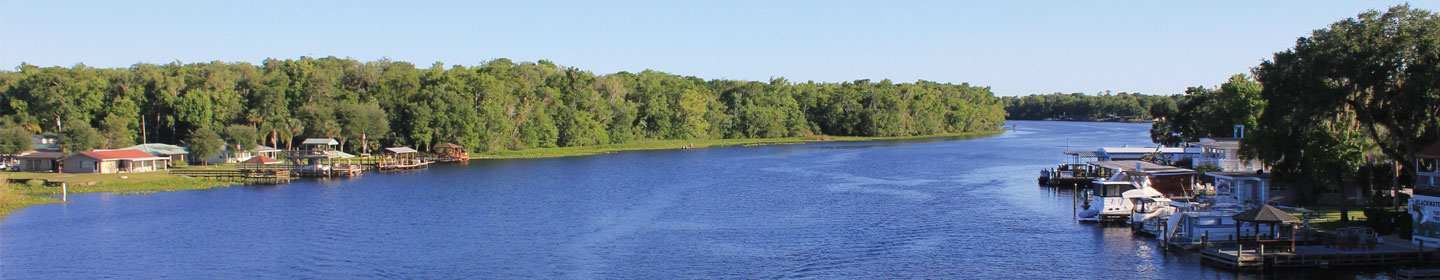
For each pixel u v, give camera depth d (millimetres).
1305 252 49500
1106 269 51219
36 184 96562
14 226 69000
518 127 179250
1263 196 70188
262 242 61844
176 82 154625
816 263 54094
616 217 73438
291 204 83250
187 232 66125
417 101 163000
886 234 63812
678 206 80562
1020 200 83062
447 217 73875
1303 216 56500
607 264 54188
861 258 55438
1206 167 85312
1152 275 49281
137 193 92500
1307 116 57219
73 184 96938
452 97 161000
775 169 125625
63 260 55750
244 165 123062
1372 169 60812
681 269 52719
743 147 197250
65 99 144750
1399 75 54250
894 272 51469
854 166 130250
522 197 88938
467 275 51438
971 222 69000
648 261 54969
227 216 74625
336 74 181500
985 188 94625
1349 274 47031
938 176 110750
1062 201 82000
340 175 117062
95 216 74500
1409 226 51969
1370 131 58719
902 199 84625
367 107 154250
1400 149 60062
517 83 181375
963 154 160125
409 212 77125
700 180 107750
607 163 141750
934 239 61562
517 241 62031
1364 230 53000
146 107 151875
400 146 160250
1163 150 108062
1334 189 69625
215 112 149000
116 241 62281
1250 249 51500
